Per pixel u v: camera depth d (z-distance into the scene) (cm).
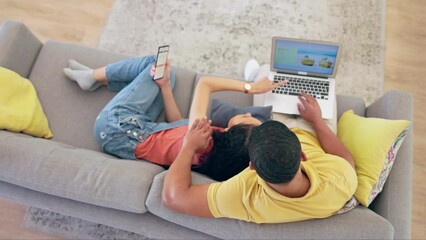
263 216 111
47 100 170
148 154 154
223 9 223
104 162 133
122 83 172
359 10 219
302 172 109
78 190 127
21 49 169
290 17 219
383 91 201
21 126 149
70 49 180
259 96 163
